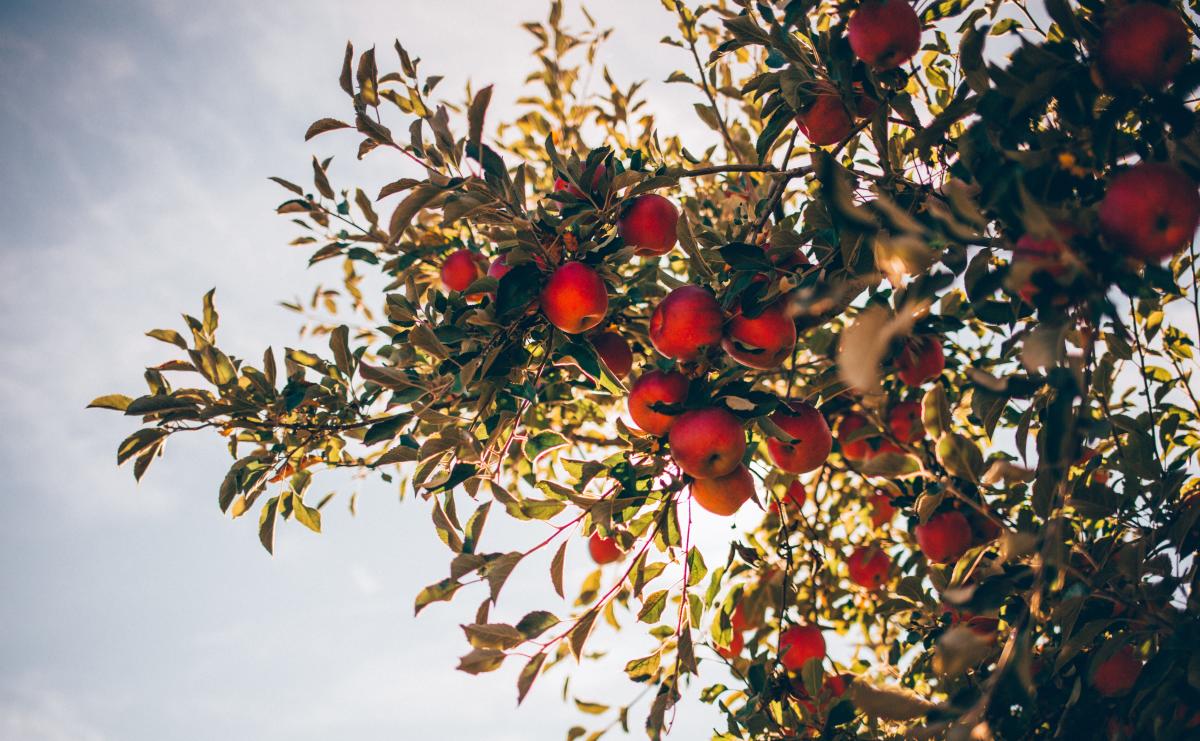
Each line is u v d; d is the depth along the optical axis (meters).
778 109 1.62
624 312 1.74
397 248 1.95
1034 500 1.43
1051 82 1.34
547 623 1.53
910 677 1.78
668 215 1.62
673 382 1.56
